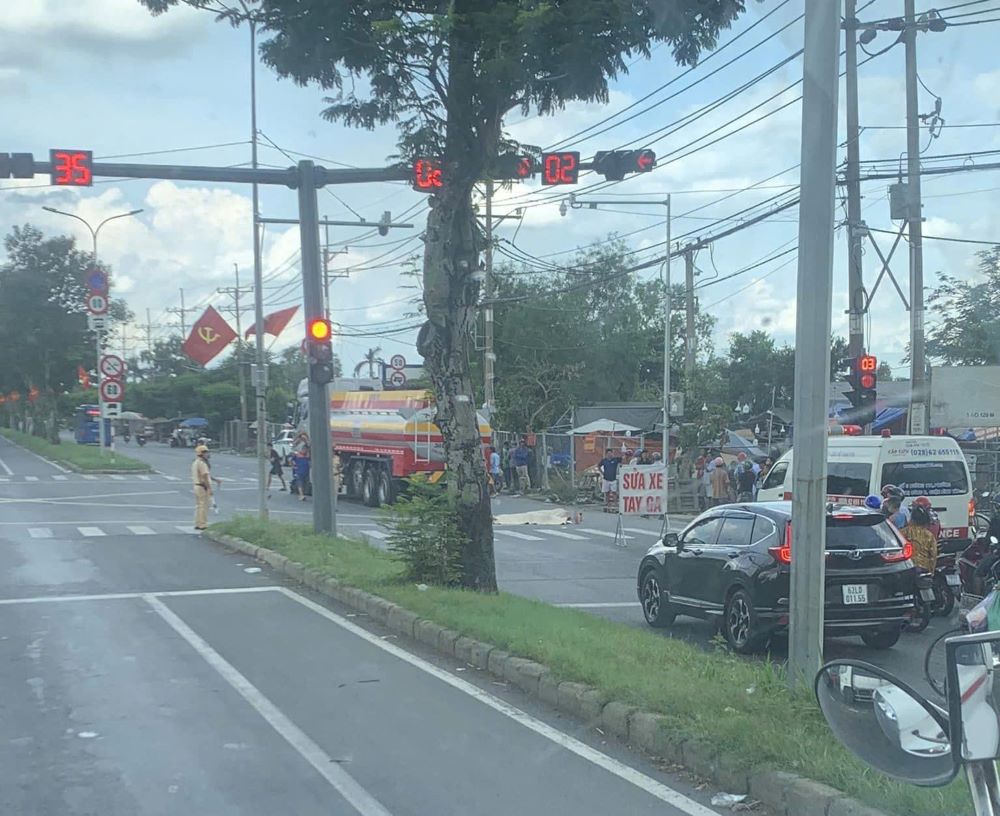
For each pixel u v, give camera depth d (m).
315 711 7.63
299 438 32.16
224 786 6.04
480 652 8.97
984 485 24.61
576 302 52.84
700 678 7.61
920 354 20.70
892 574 10.70
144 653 9.61
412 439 28.27
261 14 11.27
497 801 5.77
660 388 55.31
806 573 7.05
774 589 10.49
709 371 33.38
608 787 5.98
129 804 5.75
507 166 12.16
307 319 17.30
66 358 61.88
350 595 12.11
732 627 10.96
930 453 15.41
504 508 30.95
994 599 5.38
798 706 6.56
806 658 7.03
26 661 9.28
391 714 7.55
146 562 16.06
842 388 38.69
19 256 61.44
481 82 10.80
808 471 7.07
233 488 36.81
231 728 7.21
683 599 11.89
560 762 6.45
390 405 29.97
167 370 110.25
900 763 2.84
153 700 7.95
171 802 5.78
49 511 26.11
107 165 15.27
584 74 10.82
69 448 60.06
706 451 32.47
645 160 14.35
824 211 7.05
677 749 6.33
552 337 52.12
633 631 10.03
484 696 8.05
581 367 50.34
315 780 6.14
